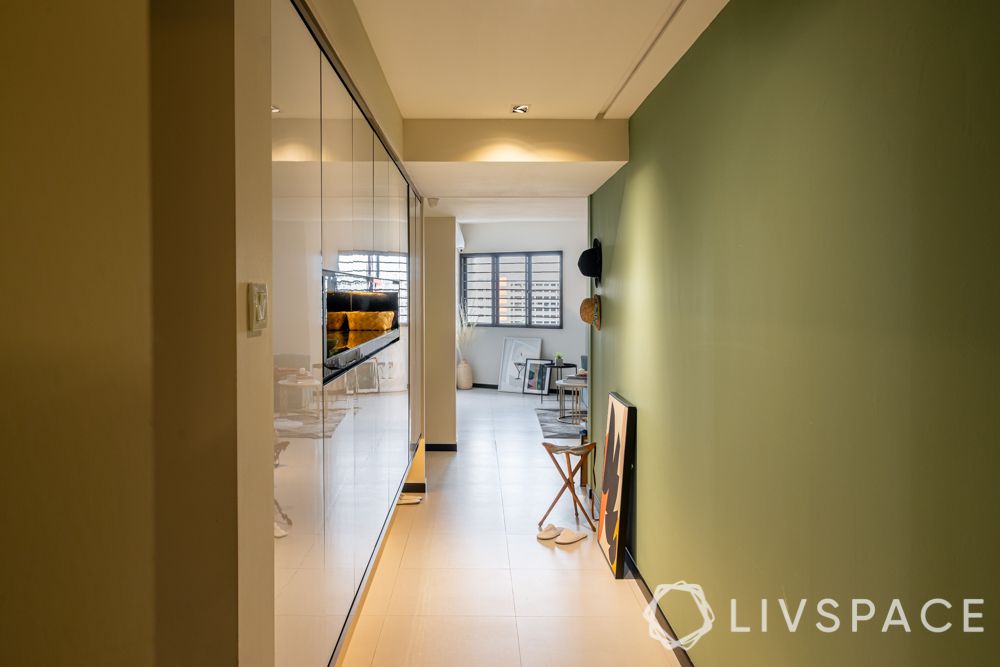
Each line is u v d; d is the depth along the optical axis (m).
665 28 2.65
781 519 2.00
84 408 1.27
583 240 10.93
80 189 1.26
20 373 1.27
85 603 1.28
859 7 1.56
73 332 1.26
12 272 1.26
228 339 1.26
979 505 1.19
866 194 1.54
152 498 1.27
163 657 1.28
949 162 1.26
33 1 1.25
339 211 2.33
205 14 1.25
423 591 3.75
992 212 1.15
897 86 1.42
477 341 11.94
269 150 1.46
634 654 3.09
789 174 1.93
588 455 5.53
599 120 4.00
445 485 5.86
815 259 1.78
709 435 2.64
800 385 1.87
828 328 1.71
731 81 2.38
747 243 2.24
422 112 3.81
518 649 3.13
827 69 1.71
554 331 11.20
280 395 1.64
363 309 2.80
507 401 10.45
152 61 1.25
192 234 1.25
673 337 3.13
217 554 1.27
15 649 1.28
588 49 2.87
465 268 11.96
